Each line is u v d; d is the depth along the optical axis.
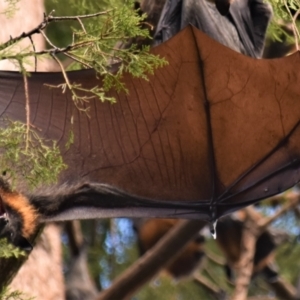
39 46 14.01
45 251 14.91
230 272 19.22
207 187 11.12
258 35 11.25
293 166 10.91
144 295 23.03
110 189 10.59
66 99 9.90
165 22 10.73
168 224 19.66
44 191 10.10
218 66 9.76
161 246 15.50
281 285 20.31
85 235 23.72
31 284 14.36
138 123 10.37
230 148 10.85
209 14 10.74
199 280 22.64
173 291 23.09
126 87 9.95
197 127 10.58
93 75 9.41
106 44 8.13
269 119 10.49
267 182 11.03
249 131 10.68
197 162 10.93
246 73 9.90
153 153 10.69
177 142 10.70
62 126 10.01
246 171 11.06
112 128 10.33
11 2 8.82
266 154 10.88
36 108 9.82
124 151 10.55
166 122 10.48
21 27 13.45
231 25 10.91
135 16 8.17
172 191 11.03
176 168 10.92
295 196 18.67
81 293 18.89
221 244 18.72
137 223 20.08
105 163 10.48
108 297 15.50
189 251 21.56
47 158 7.71
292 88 10.05
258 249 19.88
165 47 9.41
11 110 9.68
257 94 10.14
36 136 7.82
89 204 10.48
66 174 10.29
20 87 9.73
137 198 10.82
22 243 9.48
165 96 10.15
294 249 22.95
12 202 9.67
